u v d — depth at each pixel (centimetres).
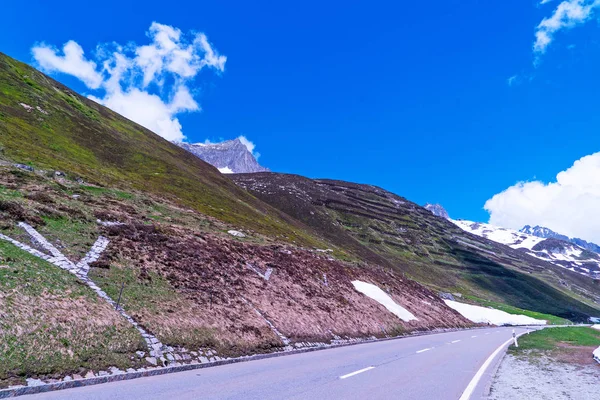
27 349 1209
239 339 2119
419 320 5153
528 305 17825
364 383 1428
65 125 8438
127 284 2094
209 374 1488
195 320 2052
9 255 1777
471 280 19438
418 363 2078
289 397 1146
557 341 4147
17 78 9294
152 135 12738
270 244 4831
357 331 3422
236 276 3075
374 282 5691
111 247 2488
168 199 6269
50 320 1408
